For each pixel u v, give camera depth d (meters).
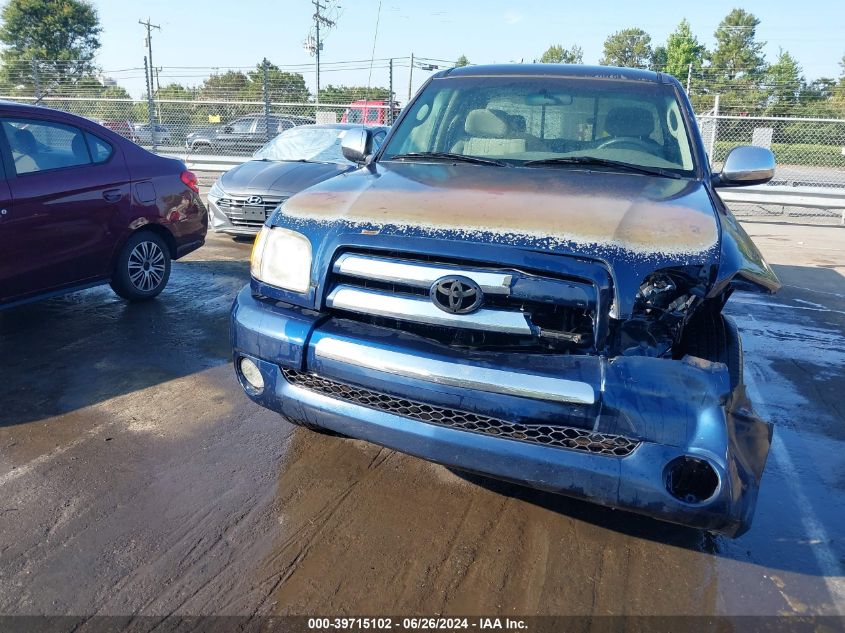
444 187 2.84
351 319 2.57
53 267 4.75
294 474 3.08
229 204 7.61
